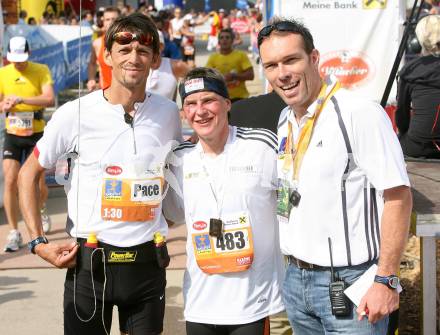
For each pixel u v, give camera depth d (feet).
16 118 21.76
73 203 10.59
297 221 9.07
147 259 10.53
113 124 10.43
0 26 26.43
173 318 16.46
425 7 33.86
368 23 23.59
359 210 8.79
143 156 10.44
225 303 10.02
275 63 8.87
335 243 8.82
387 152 8.53
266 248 10.12
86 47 52.60
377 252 8.81
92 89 25.99
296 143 9.20
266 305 10.14
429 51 17.26
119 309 11.04
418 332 14.42
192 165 10.21
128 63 10.18
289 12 23.58
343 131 8.64
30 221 10.61
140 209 10.38
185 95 9.90
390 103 23.54
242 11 148.25
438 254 15.60
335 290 8.79
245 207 9.97
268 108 13.37
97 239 10.39
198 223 10.07
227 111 10.08
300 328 9.58
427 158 17.42
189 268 10.31
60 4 80.43
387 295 8.48
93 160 10.41
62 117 10.42
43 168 10.66
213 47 104.99
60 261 10.32
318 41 23.79
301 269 9.16
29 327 16.24
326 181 8.77
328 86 8.97
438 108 16.99
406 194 8.61
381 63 23.77
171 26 66.74
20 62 21.84
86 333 10.64
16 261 20.88
